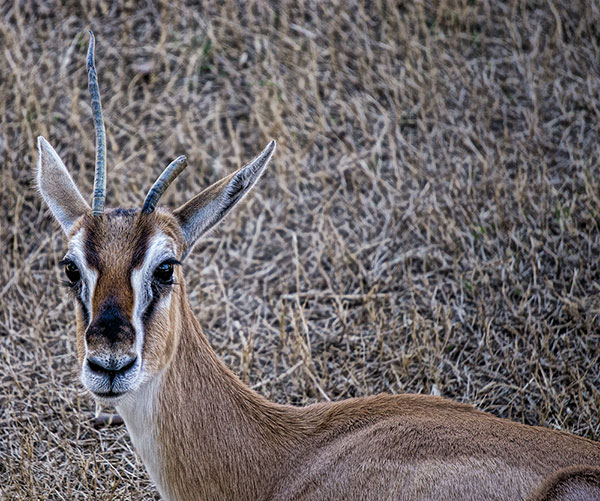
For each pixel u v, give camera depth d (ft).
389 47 77.20
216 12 82.07
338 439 38.88
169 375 37.96
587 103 70.64
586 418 49.06
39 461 48.55
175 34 80.18
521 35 78.28
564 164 66.90
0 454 48.98
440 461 35.42
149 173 67.67
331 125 72.49
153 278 36.35
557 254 59.16
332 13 80.89
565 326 55.11
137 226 36.96
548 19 78.95
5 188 66.64
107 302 34.91
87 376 34.45
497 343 55.06
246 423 39.24
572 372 51.72
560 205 62.44
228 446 38.81
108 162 69.82
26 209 66.85
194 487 38.55
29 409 52.24
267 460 38.96
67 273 36.96
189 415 38.37
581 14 78.43
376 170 68.39
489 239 61.57
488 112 71.05
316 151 70.59
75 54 78.43
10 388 53.31
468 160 67.62
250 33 79.77
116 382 34.45
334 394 52.70
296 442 39.40
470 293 57.98
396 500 35.27
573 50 75.25
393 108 72.18
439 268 60.23
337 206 66.39
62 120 72.74
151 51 78.54
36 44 78.89
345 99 74.49
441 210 63.52
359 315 57.57
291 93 74.59
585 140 68.54
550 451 35.32
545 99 72.49
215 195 39.52
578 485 32.53
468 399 51.49
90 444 49.85
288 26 80.23
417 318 55.62
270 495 38.63
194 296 59.62
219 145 70.69
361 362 54.29
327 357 55.36
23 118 71.46
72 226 39.01
